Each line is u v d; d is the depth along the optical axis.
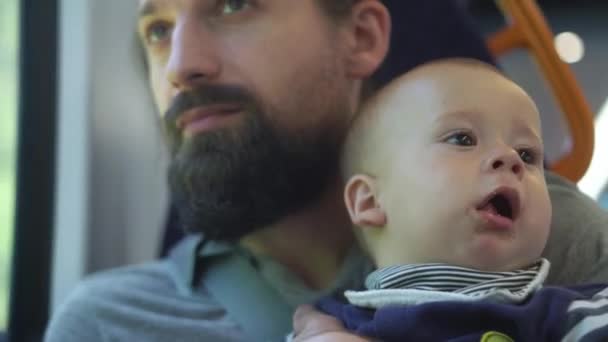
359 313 0.89
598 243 0.97
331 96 1.16
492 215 0.84
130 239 2.51
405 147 0.92
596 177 2.53
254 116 1.08
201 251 1.23
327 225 1.18
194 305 1.20
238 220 1.11
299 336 0.91
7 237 2.28
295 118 1.12
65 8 2.35
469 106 0.89
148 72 1.36
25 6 2.27
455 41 1.30
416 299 0.84
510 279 0.83
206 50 1.08
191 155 1.08
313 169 1.13
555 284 0.94
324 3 1.17
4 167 2.27
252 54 1.09
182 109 1.08
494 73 0.94
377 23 1.24
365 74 1.22
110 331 1.21
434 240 0.87
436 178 0.87
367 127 0.98
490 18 2.73
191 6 1.10
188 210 1.13
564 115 1.34
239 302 1.17
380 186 0.94
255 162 1.07
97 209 2.44
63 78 2.36
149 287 1.26
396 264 0.92
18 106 2.28
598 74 2.76
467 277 0.83
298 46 1.12
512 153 0.84
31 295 2.30
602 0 2.79
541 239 0.85
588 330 0.76
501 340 0.76
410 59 1.28
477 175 0.85
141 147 2.49
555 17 2.84
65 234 2.36
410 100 0.94
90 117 2.40
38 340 2.26
